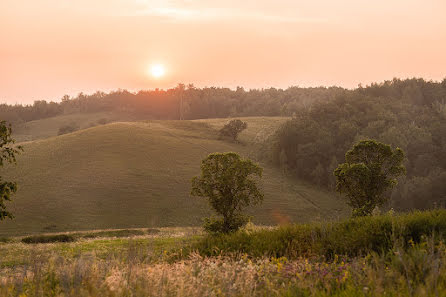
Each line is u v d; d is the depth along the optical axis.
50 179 104.12
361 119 169.75
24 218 83.75
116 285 5.56
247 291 5.37
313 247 9.77
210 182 35.22
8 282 6.77
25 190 97.25
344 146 146.62
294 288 5.60
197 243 12.60
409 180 114.69
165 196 101.88
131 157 124.50
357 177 32.69
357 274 5.81
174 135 156.25
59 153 121.38
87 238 46.91
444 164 139.25
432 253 5.61
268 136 173.00
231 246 11.80
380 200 33.03
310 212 100.31
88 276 6.02
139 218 89.62
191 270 6.27
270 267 6.81
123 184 105.75
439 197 106.50
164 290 5.26
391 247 8.40
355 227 10.55
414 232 9.10
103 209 92.44
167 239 30.20
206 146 148.75
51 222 83.31
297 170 132.50
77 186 101.81
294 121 161.62
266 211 98.06
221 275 6.00
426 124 167.25
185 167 123.19
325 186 124.56
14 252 27.50
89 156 121.44
